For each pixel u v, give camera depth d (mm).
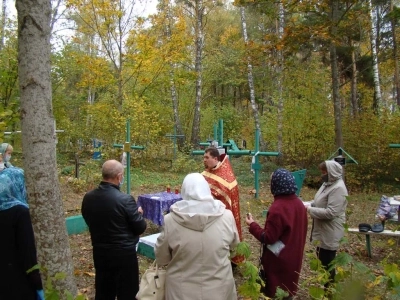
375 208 9336
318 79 13789
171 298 2701
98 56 16609
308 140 13406
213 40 27016
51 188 2936
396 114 12930
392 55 13008
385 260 2293
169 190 7469
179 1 18828
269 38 11383
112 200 3389
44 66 2891
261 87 22469
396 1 18016
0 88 6363
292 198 3359
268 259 3318
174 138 17281
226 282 2711
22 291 2861
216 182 4926
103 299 3512
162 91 22391
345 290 2062
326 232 4207
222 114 24203
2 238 2859
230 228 2789
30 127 2865
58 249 2965
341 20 10820
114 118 15336
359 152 12391
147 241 5801
